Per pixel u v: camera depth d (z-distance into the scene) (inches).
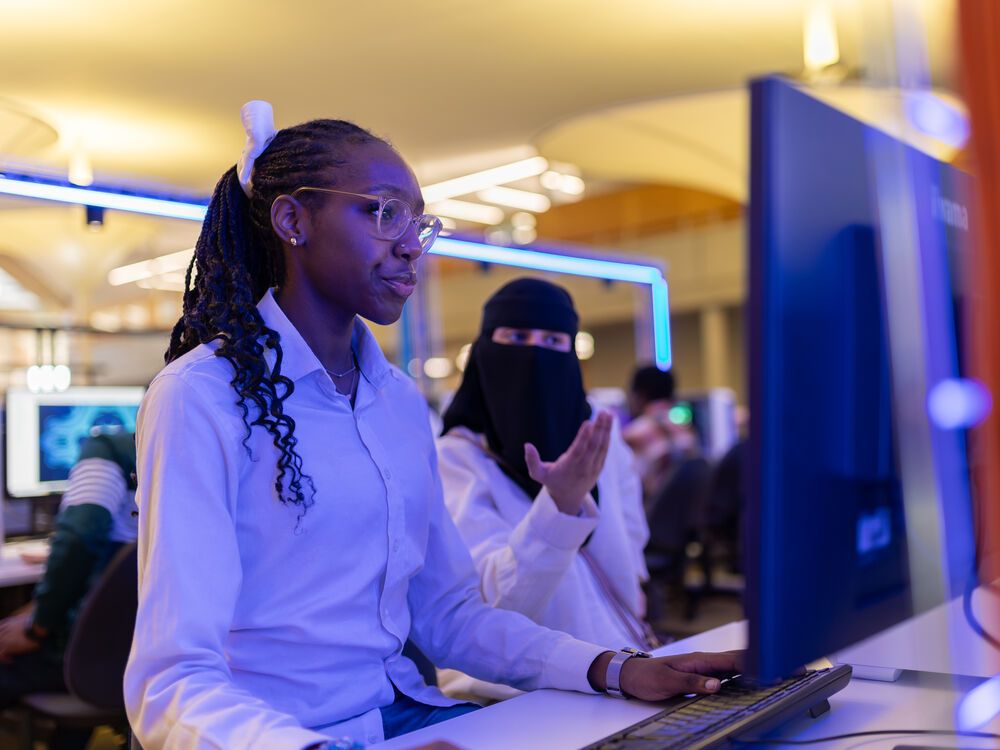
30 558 117.6
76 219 362.9
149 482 42.4
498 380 73.3
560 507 55.8
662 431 248.7
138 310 380.2
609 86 271.6
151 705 38.0
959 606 42.3
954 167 37.3
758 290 28.4
